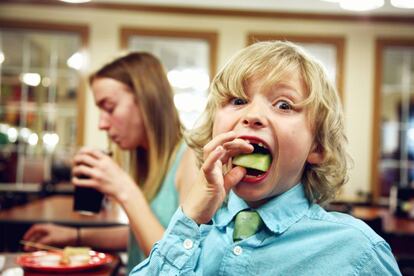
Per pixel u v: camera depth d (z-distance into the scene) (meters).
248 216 0.90
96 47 5.82
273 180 0.82
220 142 0.80
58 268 1.26
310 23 5.86
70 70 5.92
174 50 6.18
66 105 5.90
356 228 0.86
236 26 5.84
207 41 5.84
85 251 1.41
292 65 0.85
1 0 5.78
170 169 1.39
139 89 1.41
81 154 1.29
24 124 5.90
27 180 5.86
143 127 1.44
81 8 5.81
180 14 5.83
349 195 5.80
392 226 2.85
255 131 0.81
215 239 0.91
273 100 0.83
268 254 0.87
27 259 1.36
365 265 0.83
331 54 5.94
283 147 0.81
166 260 0.85
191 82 6.08
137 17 5.82
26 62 5.93
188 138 1.06
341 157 0.92
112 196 1.26
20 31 5.86
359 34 5.85
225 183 0.81
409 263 2.79
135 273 0.92
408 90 5.89
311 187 0.92
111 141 1.62
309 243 0.86
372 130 5.82
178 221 0.85
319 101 0.85
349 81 5.85
